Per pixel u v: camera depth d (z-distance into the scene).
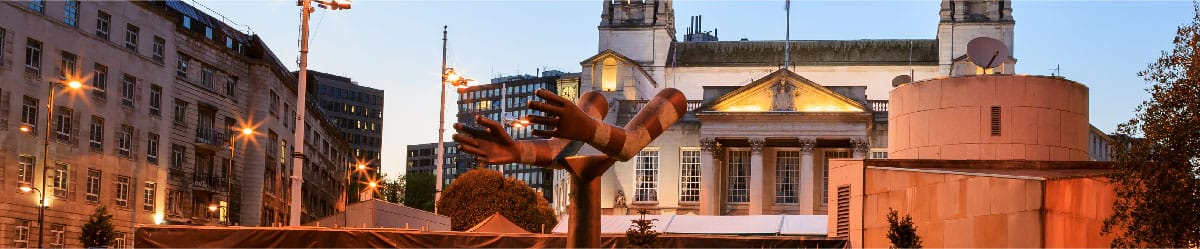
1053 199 29.20
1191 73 33.56
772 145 99.81
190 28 86.31
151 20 78.19
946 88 39.12
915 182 33.81
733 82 115.25
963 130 38.59
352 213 49.41
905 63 113.56
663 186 100.75
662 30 116.19
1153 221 31.69
